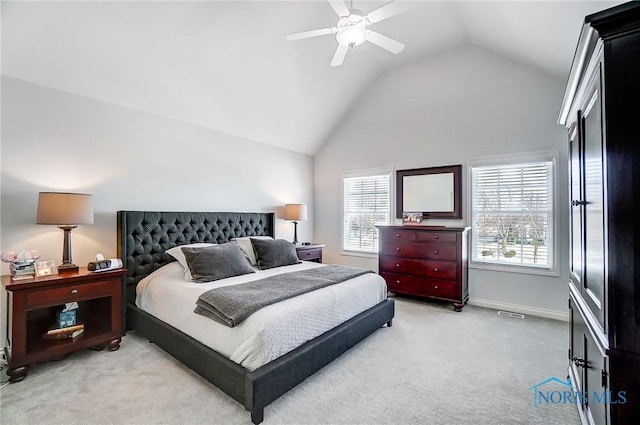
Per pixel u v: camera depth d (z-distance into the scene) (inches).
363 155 200.8
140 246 127.1
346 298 103.0
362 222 204.5
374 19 88.8
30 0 86.3
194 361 84.0
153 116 138.1
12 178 101.7
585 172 63.3
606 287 45.0
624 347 43.2
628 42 42.9
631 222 42.6
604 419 48.1
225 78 137.8
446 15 136.0
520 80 144.9
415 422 68.7
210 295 87.9
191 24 110.7
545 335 117.1
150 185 136.7
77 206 100.9
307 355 80.9
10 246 101.2
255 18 119.1
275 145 197.8
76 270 104.4
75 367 92.4
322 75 164.7
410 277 161.3
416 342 111.3
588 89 58.9
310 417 70.2
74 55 104.0
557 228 135.9
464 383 84.4
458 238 146.6
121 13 98.7
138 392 79.3
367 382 84.9
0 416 69.7
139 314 111.7
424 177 173.8
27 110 104.3
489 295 153.8
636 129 42.2
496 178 152.8
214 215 156.6
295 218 190.2
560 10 88.2
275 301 84.7
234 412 71.8
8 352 92.6
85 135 117.6
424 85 174.1
